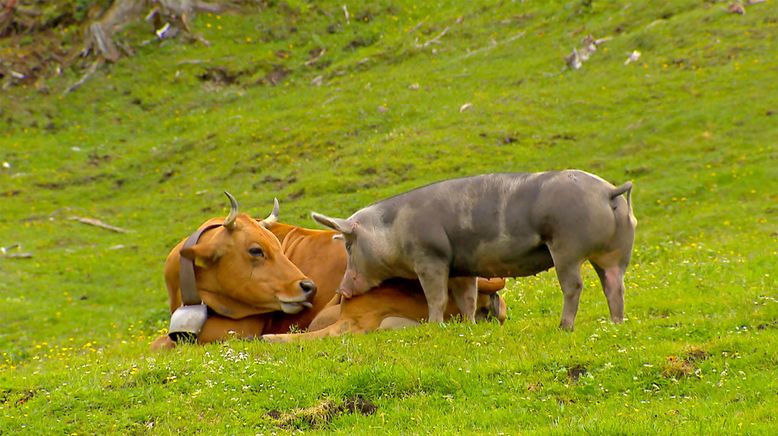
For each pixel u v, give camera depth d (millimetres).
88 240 35344
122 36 55812
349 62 51125
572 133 38031
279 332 13234
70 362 13172
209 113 49031
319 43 54344
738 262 18000
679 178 32938
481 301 13273
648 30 45844
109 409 10445
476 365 10656
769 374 9883
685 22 45906
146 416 10180
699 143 35500
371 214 12484
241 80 51969
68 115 49969
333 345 11695
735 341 10766
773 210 29328
